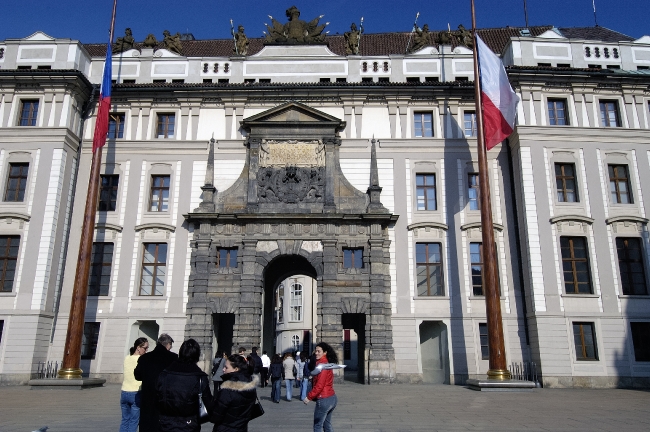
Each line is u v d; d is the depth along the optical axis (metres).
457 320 33.34
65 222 34.78
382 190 35.53
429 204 35.72
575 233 33.69
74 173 36.12
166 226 34.84
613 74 35.84
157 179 36.53
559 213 34.06
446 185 35.81
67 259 34.59
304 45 39.66
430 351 34.00
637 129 35.56
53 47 37.28
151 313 33.59
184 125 37.25
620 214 34.25
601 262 33.31
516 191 35.28
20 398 23.47
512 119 31.77
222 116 37.41
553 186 34.50
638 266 33.72
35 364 31.34
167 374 7.96
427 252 34.75
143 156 36.56
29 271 32.56
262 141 36.12
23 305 32.03
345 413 18.38
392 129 36.97
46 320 32.59
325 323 32.69
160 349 9.42
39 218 33.53
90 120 37.50
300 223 34.31
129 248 34.78
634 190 34.78
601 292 32.81
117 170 36.31
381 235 34.25
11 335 31.50
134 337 33.97
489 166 36.41
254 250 33.81
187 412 7.82
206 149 36.62
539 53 37.78
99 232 35.00
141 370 9.19
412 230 34.91
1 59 36.94
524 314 33.50
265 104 37.59
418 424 15.78
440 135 36.84
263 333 38.22
